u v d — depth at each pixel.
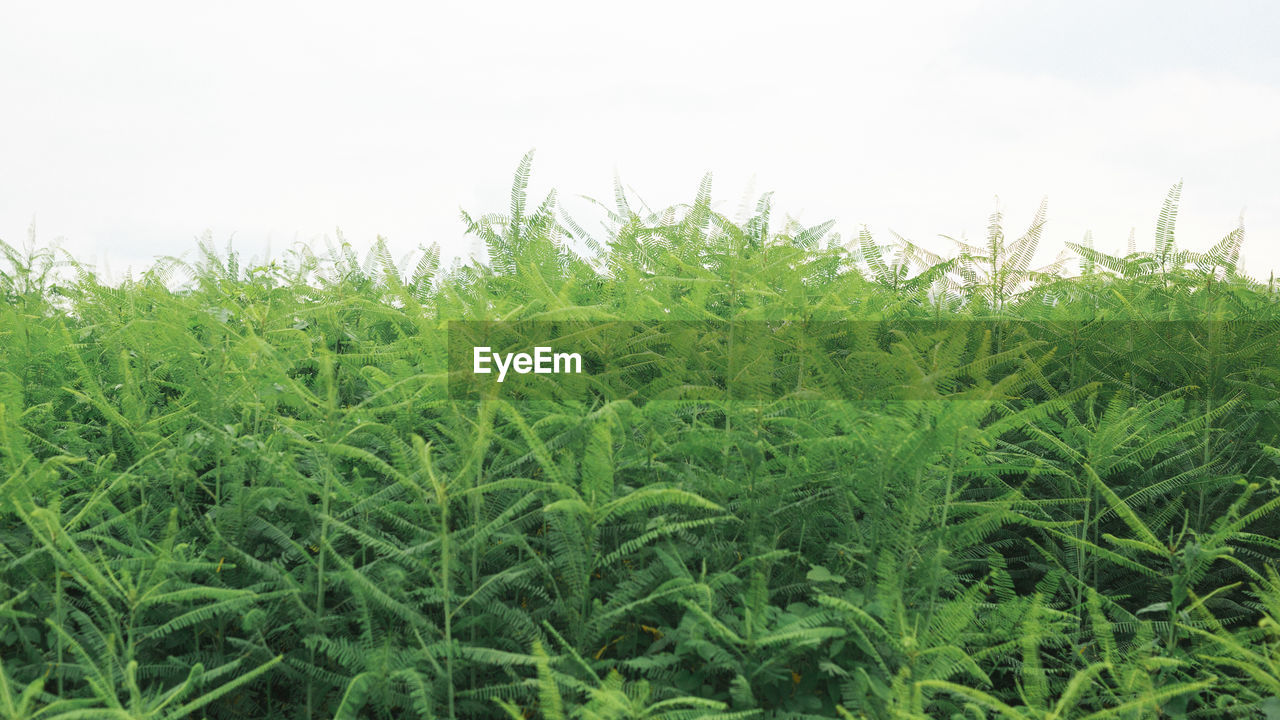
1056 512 3.05
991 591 2.87
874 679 2.15
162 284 3.82
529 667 2.25
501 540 2.47
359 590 2.24
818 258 3.41
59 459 2.36
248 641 2.33
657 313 2.99
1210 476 3.05
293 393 2.64
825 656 2.26
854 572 2.52
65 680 2.26
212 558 2.48
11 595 2.34
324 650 2.21
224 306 3.25
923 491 2.48
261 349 2.62
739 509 2.58
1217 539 2.42
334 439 2.44
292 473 2.50
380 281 4.09
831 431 2.56
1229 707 2.25
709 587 2.18
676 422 2.79
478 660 2.08
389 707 2.12
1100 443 2.72
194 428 2.94
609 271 3.72
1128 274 3.80
